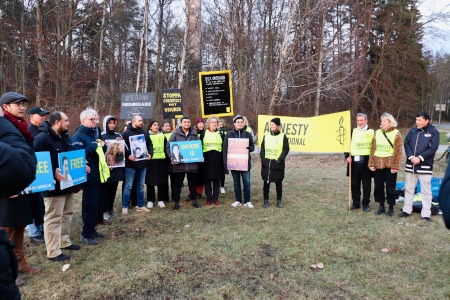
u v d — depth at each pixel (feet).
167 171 24.20
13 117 11.08
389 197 20.94
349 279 12.67
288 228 18.58
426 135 19.79
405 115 107.86
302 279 12.70
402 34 84.38
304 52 75.20
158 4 77.05
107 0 67.10
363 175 21.94
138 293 11.78
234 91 75.36
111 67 90.58
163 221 20.27
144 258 14.66
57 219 14.32
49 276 13.00
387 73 90.53
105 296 11.61
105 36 88.12
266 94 75.31
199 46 76.38
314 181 33.01
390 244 16.16
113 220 20.52
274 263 14.12
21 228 12.87
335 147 23.49
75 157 14.52
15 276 5.87
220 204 24.49
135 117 22.21
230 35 55.52
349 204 22.41
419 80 104.53
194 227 18.98
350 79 81.66
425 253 15.10
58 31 62.08
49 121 13.98
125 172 21.91
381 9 85.81
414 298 11.32
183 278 12.83
